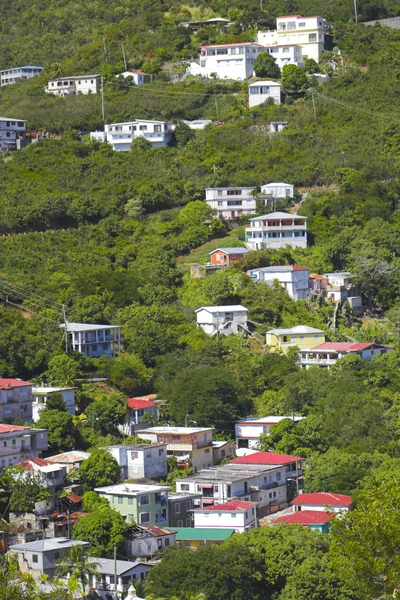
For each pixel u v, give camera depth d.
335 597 169.50
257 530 182.38
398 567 134.62
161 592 168.50
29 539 194.00
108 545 186.12
